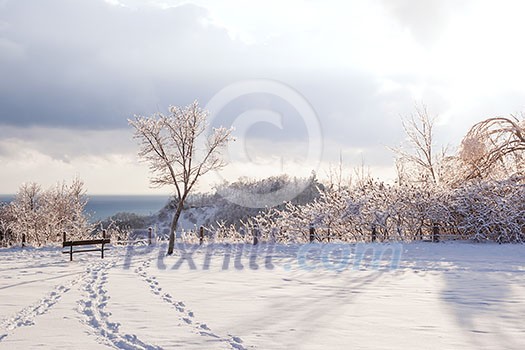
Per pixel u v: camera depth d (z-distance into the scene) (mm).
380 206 28141
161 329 8477
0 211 50625
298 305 10586
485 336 7758
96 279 15656
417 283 13844
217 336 7953
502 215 25016
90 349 7332
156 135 26562
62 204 47469
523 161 29922
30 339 7938
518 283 13547
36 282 15086
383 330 8219
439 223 27266
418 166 34656
